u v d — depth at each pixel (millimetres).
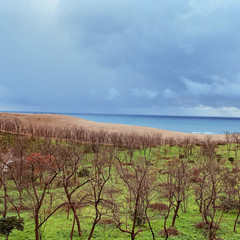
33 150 34938
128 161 38438
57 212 21031
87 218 19875
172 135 84062
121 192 24141
